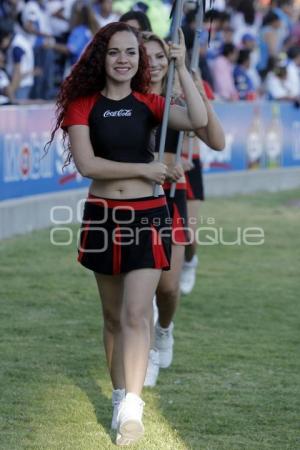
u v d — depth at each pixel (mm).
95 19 26469
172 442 10312
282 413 11391
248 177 31312
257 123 31812
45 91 26391
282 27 35406
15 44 24562
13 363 13109
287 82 33625
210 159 29797
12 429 10641
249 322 15773
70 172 24562
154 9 26062
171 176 12211
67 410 11312
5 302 16547
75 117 10352
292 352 14016
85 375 12680
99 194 10477
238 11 34562
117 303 10766
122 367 10828
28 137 22609
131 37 10242
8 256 20109
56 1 27516
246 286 18438
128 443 10102
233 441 10430
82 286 17891
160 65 12398
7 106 21656
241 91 31406
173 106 10570
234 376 12805
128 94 10422
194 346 14234
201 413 11312
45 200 23172
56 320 15484
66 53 26875
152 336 12195
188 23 21828
